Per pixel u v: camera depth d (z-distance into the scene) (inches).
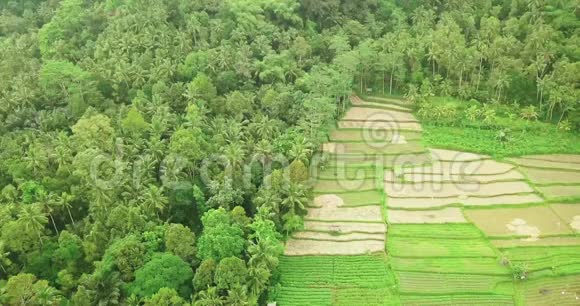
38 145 3457.2
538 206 3469.5
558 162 3836.1
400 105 4507.9
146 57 4121.6
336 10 4968.0
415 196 3575.3
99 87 4057.6
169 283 2647.6
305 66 4493.1
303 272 3046.3
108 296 2652.6
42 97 4023.1
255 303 2694.4
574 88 4040.4
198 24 4392.2
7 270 2859.3
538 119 4200.3
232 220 3002.0
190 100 3828.7
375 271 3041.3
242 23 4480.8
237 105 3836.1
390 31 4980.3
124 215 2960.1
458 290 2908.5
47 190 3201.3
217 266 2696.9
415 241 3230.8
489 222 3353.8
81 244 2923.2
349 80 4293.8
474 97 4389.8
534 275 2972.4
